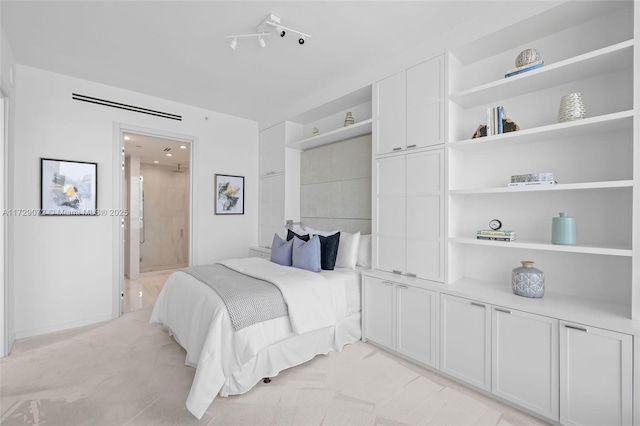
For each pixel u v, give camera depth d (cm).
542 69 194
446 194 243
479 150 255
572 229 190
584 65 185
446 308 229
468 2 212
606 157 196
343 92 336
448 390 213
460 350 221
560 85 215
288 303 228
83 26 239
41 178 308
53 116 317
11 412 186
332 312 257
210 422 179
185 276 279
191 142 424
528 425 180
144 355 259
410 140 268
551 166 219
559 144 215
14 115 287
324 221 405
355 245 320
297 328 224
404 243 272
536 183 199
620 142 191
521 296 208
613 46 169
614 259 195
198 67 309
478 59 255
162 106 395
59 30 245
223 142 454
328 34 251
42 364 244
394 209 280
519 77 204
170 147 501
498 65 246
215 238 446
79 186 330
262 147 481
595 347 164
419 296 246
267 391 210
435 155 251
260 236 485
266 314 216
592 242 201
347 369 240
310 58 291
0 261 254
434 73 252
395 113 281
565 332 173
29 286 301
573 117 190
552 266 221
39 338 295
